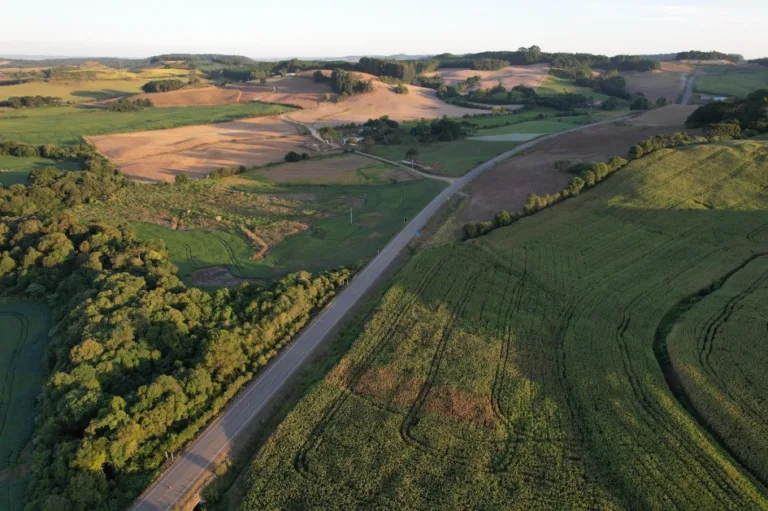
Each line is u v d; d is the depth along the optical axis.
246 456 44.44
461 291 66.69
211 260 85.38
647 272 69.38
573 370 51.25
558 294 65.12
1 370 57.38
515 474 40.41
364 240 88.88
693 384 48.16
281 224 100.31
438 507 37.78
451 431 44.75
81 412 45.03
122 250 77.12
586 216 86.69
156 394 46.94
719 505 37.06
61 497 38.25
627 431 43.62
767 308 58.31
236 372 53.12
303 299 64.88
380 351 55.59
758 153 100.88
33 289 71.44
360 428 45.41
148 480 41.75
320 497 39.06
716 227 80.12
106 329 55.53
